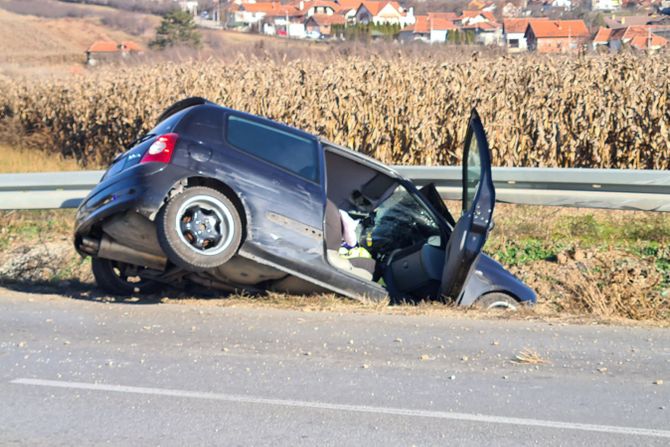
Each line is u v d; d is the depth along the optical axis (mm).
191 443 6680
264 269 10875
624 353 9508
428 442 6836
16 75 38938
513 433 7086
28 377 8172
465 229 10758
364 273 11648
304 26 165000
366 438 6875
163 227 10125
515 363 9023
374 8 159000
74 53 141375
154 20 176500
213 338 9562
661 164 22531
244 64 30828
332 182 12461
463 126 23781
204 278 11242
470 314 10992
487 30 130750
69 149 32969
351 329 10062
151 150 10391
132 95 30594
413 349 9383
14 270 14117
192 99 11539
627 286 12891
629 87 22844
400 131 24625
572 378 8586
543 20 92688
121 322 10195
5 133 33906
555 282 14875
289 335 9750
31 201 15828
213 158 10492
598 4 125562
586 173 16172
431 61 28156
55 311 10758
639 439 7035
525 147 23375
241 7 175625
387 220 12453
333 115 25328
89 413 7277
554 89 23469
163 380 8141
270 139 11023
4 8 178750
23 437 6742
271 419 7227
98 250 10859
